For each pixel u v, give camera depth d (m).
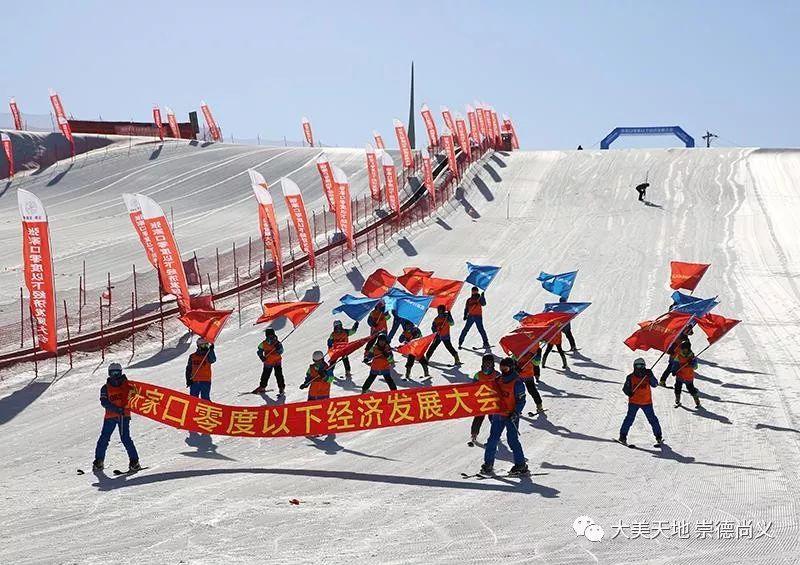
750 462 12.59
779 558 8.44
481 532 9.53
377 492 11.36
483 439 14.32
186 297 23.66
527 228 37.50
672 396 17.19
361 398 13.47
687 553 8.66
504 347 15.66
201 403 13.70
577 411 16.08
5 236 38.69
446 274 30.39
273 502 10.90
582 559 8.54
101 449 12.66
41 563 8.65
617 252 32.97
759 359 20.05
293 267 30.97
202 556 8.79
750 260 31.27
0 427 15.52
